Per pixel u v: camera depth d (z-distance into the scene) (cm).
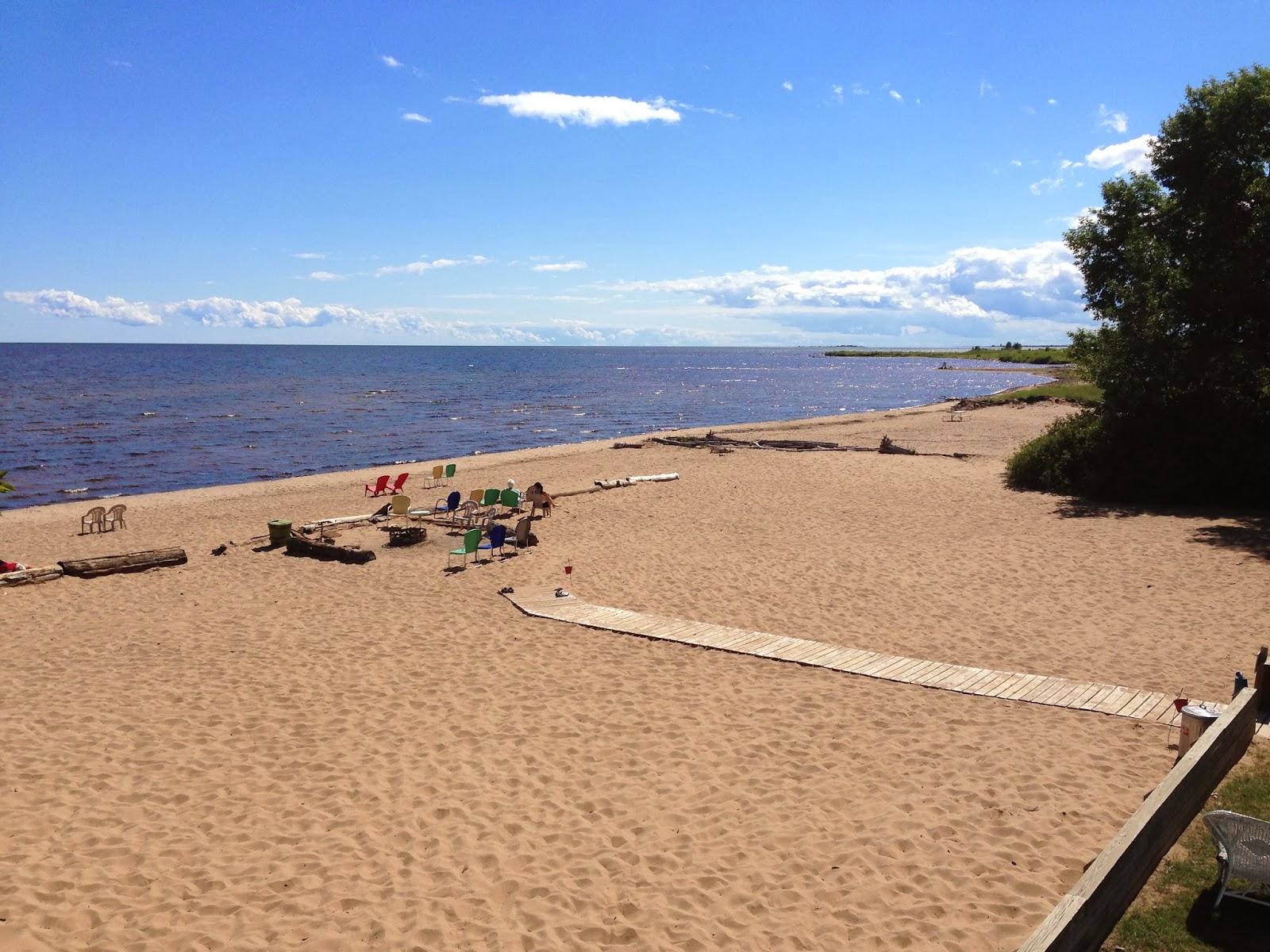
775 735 884
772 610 1307
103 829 720
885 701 966
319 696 1002
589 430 5128
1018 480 2391
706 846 685
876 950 557
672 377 12169
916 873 638
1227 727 717
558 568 1573
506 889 632
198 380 9306
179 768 828
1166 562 1511
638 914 602
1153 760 805
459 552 1571
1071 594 1355
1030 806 726
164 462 3688
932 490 2322
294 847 691
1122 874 534
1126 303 2217
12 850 688
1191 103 2181
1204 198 2095
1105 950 521
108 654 1156
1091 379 2275
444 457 3909
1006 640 1159
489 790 779
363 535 1881
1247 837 548
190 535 1983
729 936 574
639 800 757
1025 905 594
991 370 14138
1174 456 2059
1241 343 2056
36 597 1449
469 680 1044
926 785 770
